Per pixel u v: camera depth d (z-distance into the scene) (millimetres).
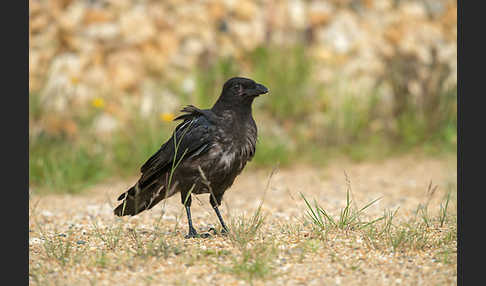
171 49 16766
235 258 7098
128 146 14219
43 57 16125
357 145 15789
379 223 8906
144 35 16828
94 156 13695
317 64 17375
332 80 17031
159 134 14375
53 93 15469
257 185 12672
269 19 17922
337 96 16625
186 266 6895
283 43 17453
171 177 8391
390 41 18344
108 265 6973
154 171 8492
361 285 6340
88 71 16047
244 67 16766
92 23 16875
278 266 6863
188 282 6434
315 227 8383
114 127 14969
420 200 10844
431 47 18406
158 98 15664
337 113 16281
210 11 17672
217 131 8188
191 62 16547
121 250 7586
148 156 13789
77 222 9508
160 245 7473
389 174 13539
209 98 15367
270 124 15812
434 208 10062
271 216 9688
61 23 16688
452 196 10969
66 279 6586
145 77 16203
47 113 15031
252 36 17453
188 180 8344
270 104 16234
